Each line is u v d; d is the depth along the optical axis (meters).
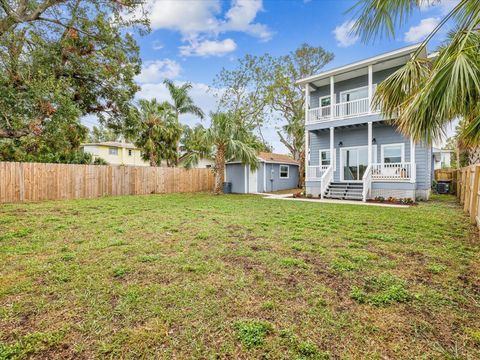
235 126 14.07
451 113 2.42
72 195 11.32
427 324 2.07
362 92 12.70
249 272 3.07
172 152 19.75
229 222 5.87
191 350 1.79
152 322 2.09
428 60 3.29
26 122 7.30
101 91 10.38
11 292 2.56
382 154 12.02
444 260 3.46
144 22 9.76
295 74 20.05
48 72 8.11
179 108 20.48
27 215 6.56
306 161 13.11
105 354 1.75
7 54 7.45
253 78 20.50
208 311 2.25
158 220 6.09
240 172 17.33
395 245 4.12
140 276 2.95
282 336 1.93
